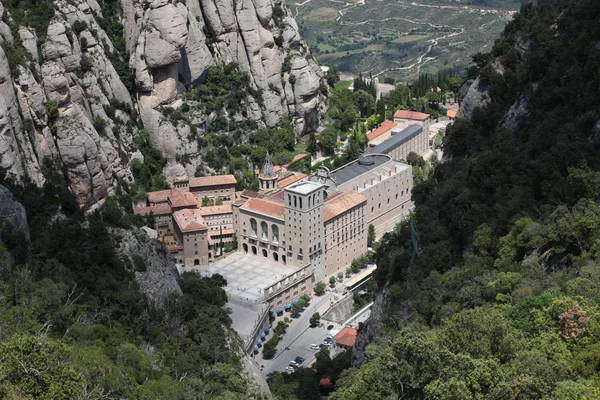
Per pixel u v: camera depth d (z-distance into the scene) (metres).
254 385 173.12
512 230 163.38
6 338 141.12
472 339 127.50
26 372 121.31
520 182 174.88
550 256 154.88
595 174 159.38
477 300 150.88
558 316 126.69
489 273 159.12
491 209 177.50
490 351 125.81
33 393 119.94
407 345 123.50
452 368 119.56
